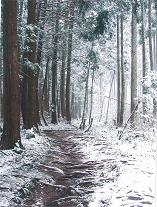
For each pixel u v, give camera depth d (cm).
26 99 2269
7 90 1470
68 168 1409
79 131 2902
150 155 1438
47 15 2798
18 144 1502
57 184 1197
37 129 2211
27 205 959
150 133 1889
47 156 1557
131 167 1241
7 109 1478
